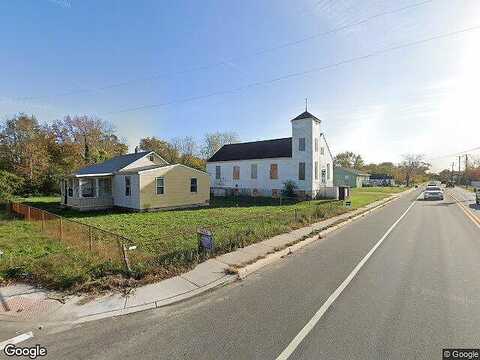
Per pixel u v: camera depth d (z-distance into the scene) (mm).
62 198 22891
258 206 22672
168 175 21281
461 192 48156
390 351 3885
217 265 7633
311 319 4824
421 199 32438
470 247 9625
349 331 4414
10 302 5605
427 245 9984
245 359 3779
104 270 6918
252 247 9445
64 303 5555
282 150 33250
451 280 6520
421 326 4516
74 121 48406
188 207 22141
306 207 20438
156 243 9898
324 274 7137
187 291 6090
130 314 5168
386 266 7668
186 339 4297
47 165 35656
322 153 32750
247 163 35094
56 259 7766
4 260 7875
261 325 4660
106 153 45250
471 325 4520
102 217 17031
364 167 101500
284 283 6574
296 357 3799
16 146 35188
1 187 23031
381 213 19766
